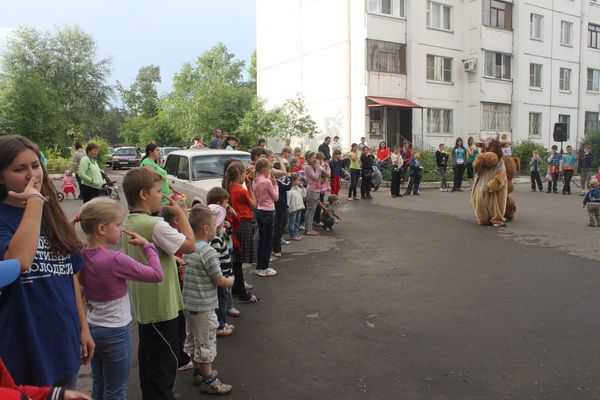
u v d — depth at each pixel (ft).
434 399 10.48
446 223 33.60
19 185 6.61
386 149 59.88
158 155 22.20
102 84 111.96
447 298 17.46
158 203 10.21
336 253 24.95
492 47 85.40
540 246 25.93
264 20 95.71
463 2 85.35
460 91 86.48
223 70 119.85
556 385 11.05
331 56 78.79
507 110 90.63
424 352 12.92
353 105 76.02
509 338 13.79
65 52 108.47
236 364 12.35
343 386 11.12
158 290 9.77
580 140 95.76
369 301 17.24
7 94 85.61
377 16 73.87
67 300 7.13
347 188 57.88
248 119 87.15
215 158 30.30
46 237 7.00
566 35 99.50
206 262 11.05
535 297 17.44
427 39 80.28
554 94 97.40
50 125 87.40
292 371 11.93
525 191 57.00
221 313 14.16
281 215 23.84
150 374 9.91
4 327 6.51
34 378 6.63
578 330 14.34
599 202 31.50
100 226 8.27
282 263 22.94
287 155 33.96
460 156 53.88
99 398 9.03
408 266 22.12
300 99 82.43
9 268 5.91
